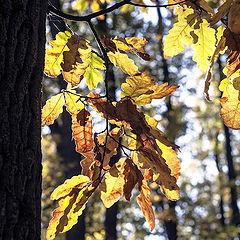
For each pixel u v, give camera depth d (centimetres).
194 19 145
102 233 690
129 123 126
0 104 108
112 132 132
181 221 1049
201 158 1196
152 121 133
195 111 1015
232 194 980
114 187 131
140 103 133
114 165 128
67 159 598
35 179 110
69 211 127
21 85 110
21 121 109
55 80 587
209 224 1006
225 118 134
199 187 1208
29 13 114
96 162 130
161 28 706
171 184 129
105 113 129
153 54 725
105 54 136
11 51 110
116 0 593
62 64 128
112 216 634
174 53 149
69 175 597
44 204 666
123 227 968
